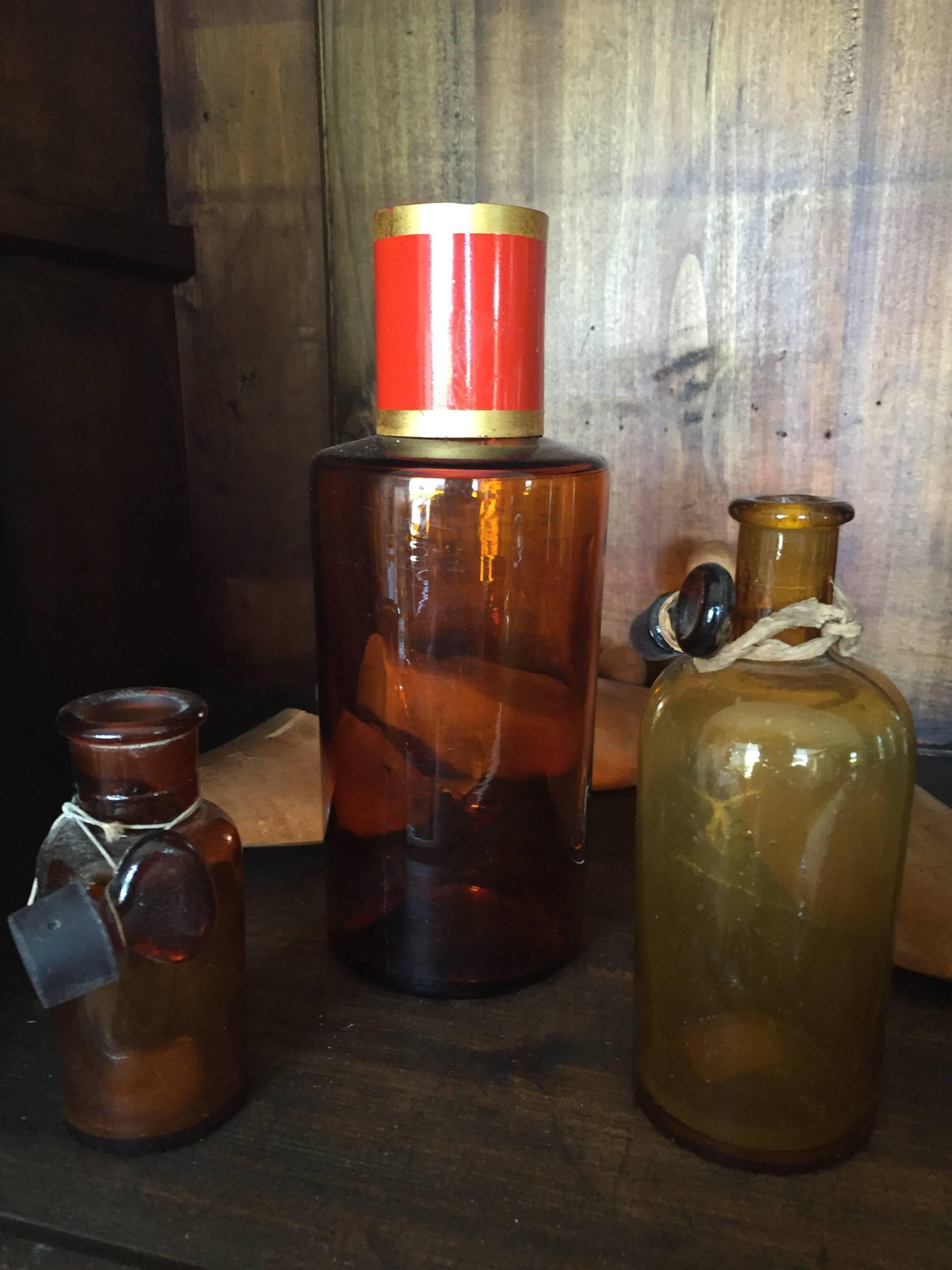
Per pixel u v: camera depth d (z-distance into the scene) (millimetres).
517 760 363
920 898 366
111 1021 272
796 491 569
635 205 555
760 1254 252
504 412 333
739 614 283
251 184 588
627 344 573
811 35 514
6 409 474
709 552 571
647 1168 280
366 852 363
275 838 444
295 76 571
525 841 365
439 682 355
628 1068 322
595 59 542
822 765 274
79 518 532
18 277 477
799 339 550
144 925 251
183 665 639
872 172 522
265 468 623
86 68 520
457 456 337
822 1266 249
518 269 324
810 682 284
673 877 292
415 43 557
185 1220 261
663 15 528
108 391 551
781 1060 284
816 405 556
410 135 568
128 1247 254
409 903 354
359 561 349
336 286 594
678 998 296
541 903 369
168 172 597
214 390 619
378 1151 285
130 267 554
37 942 243
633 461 587
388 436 345
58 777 512
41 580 505
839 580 574
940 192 518
